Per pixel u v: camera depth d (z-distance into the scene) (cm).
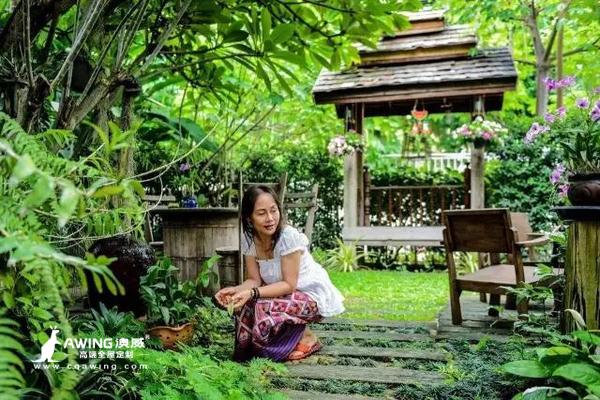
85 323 194
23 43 201
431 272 703
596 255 199
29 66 189
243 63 314
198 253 409
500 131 661
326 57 331
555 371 163
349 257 714
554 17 707
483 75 660
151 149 549
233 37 300
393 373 236
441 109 777
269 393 193
